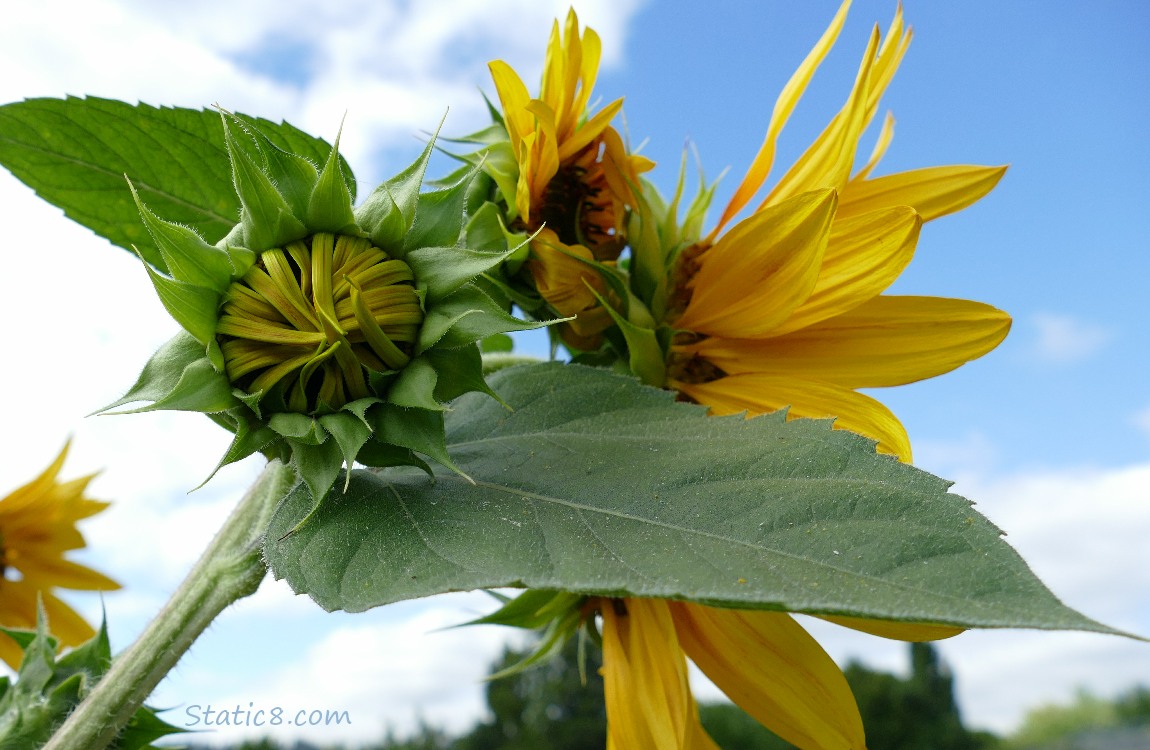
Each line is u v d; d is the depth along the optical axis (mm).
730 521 164
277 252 186
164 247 179
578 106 254
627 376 219
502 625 259
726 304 253
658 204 280
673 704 220
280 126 237
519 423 213
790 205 243
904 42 262
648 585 151
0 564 374
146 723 236
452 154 250
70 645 381
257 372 181
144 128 264
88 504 389
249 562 227
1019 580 135
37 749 240
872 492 159
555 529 173
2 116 259
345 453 175
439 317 187
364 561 174
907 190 266
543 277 246
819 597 140
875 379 256
